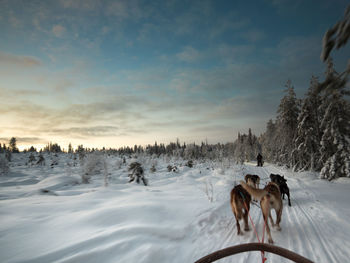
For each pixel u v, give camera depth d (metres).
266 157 42.00
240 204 5.18
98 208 7.32
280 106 22.75
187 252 4.30
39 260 3.52
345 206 7.12
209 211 6.98
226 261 3.85
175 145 112.38
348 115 14.91
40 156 75.56
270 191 5.20
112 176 32.06
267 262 3.73
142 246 4.16
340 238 4.59
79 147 91.94
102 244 4.14
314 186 11.84
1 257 3.61
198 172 29.30
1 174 46.34
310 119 18.73
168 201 8.20
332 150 16.25
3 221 5.68
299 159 19.47
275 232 5.16
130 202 7.82
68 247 3.94
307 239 4.65
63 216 6.17
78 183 25.59
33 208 7.22
